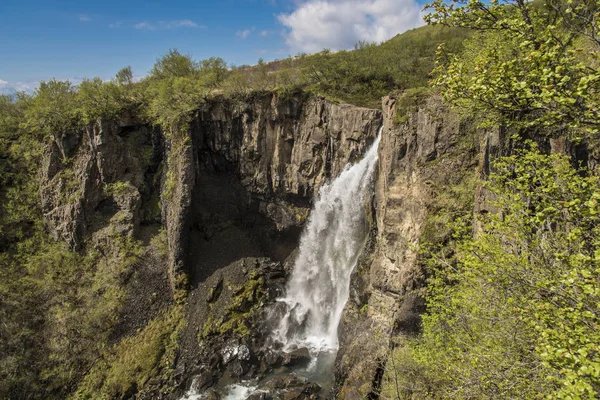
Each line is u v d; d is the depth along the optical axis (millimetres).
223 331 36062
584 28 10883
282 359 32969
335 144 41062
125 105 48156
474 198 23000
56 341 35938
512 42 15523
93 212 45531
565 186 11617
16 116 52719
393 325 25719
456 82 12797
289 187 45250
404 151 27797
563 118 11055
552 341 8609
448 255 23578
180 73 58250
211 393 30438
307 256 43250
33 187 47062
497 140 19812
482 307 14195
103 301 39844
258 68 53469
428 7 13969
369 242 34156
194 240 44469
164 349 35375
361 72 49562
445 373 15367
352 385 25984
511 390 11805
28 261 43250
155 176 48594
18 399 31844
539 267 12094
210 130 46594
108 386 32281
